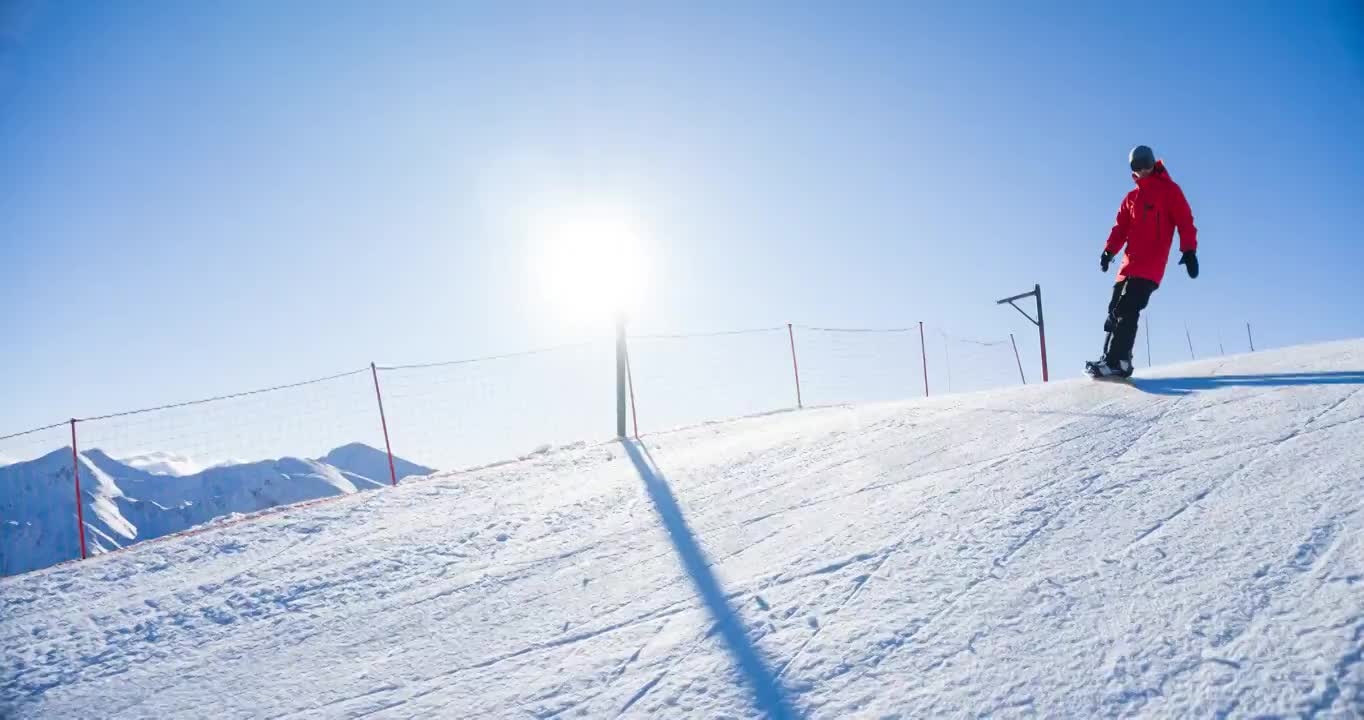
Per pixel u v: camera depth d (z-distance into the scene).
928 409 5.43
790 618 2.17
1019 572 2.15
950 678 1.67
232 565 4.20
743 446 5.42
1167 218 4.87
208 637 3.08
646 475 4.92
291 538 4.65
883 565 2.42
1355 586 1.68
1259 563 1.89
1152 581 1.92
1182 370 5.22
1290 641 1.52
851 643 1.93
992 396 5.52
